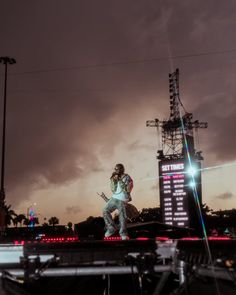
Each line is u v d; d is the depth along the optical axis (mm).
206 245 3965
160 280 4801
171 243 4688
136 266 4363
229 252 3709
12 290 4199
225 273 3561
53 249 4609
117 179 8469
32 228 47438
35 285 5391
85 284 5977
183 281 4195
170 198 51406
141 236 13078
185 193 51000
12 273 4293
